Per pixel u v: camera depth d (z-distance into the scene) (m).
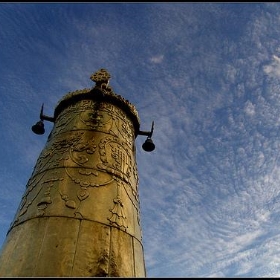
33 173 11.85
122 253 9.28
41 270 8.02
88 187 10.52
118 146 12.73
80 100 14.62
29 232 9.14
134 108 15.41
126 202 10.92
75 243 8.80
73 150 11.80
